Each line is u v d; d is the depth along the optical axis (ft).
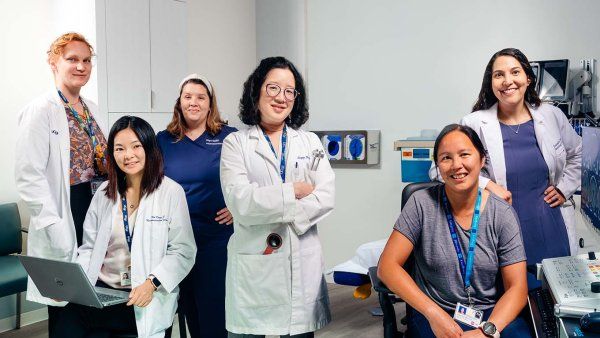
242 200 6.72
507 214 6.32
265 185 7.03
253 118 7.22
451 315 6.38
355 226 15.60
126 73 12.50
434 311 6.05
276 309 6.88
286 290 6.84
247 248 6.91
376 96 15.11
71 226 8.39
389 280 6.39
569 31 12.76
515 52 7.77
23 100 12.15
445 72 14.20
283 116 7.04
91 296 6.82
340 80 15.58
